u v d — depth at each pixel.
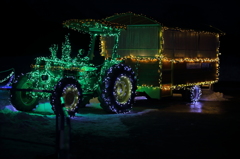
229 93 16.14
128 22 11.45
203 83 13.28
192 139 6.87
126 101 10.09
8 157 4.96
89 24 9.66
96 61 10.24
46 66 9.29
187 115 9.70
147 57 11.10
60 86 8.44
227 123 8.59
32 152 5.30
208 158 5.64
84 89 9.70
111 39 12.23
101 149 6.00
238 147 6.33
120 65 10.04
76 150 5.88
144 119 8.92
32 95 9.15
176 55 11.59
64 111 4.73
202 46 13.16
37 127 7.09
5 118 7.16
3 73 17.34
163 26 10.65
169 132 7.45
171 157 5.65
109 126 7.90
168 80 11.20
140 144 6.41
